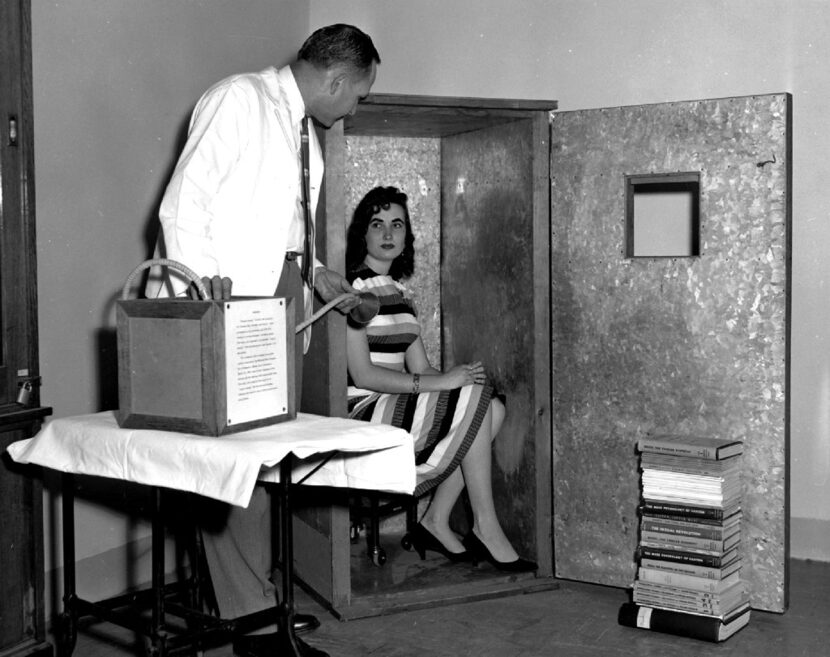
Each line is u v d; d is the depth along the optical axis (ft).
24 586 8.35
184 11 11.80
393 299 11.96
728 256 10.19
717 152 10.19
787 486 10.18
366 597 10.51
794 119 12.33
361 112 10.71
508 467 11.85
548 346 11.25
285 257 9.27
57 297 10.07
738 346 10.20
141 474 7.06
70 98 10.16
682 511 9.83
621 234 10.72
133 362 7.36
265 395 7.46
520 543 11.73
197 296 7.82
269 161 8.81
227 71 12.64
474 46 13.80
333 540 10.32
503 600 10.80
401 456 7.69
